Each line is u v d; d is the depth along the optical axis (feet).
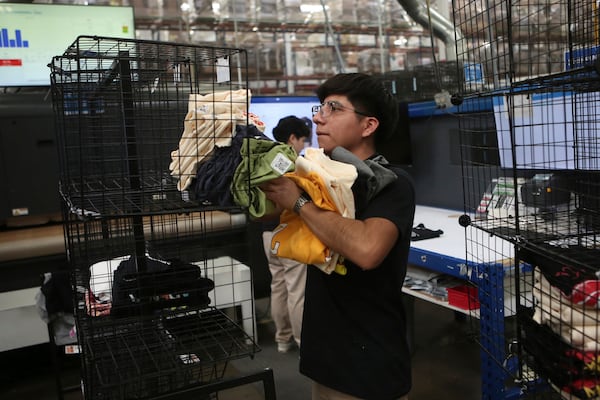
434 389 8.80
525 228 4.90
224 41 14.57
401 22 15.53
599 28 5.06
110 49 4.59
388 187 4.24
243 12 14.29
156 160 4.60
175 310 4.75
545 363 3.80
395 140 11.06
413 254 7.62
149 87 4.59
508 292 6.15
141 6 13.04
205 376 4.47
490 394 6.42
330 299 4.42
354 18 15.49
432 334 11.14
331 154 4.47
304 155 4.34
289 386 9.14
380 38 15.80
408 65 15.83
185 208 3.93
